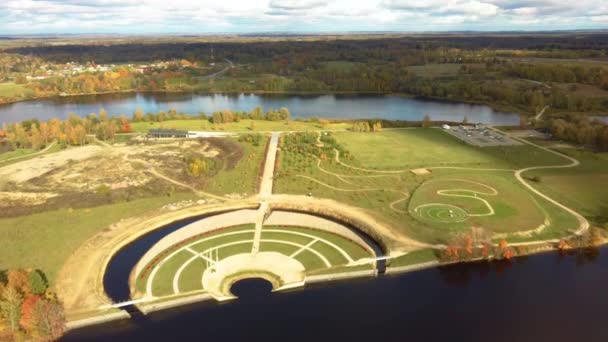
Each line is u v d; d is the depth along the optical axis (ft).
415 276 431.43
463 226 508.53
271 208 581.53
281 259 457.27
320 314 380.78
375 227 513.04
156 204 577.43
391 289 413.59
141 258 451.12
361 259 453.99
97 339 350.43
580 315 381.19
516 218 525.34
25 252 456.04
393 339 352.69
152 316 375.04
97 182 648.38
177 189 626.64
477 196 589.73
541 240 483.51
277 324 367.86
